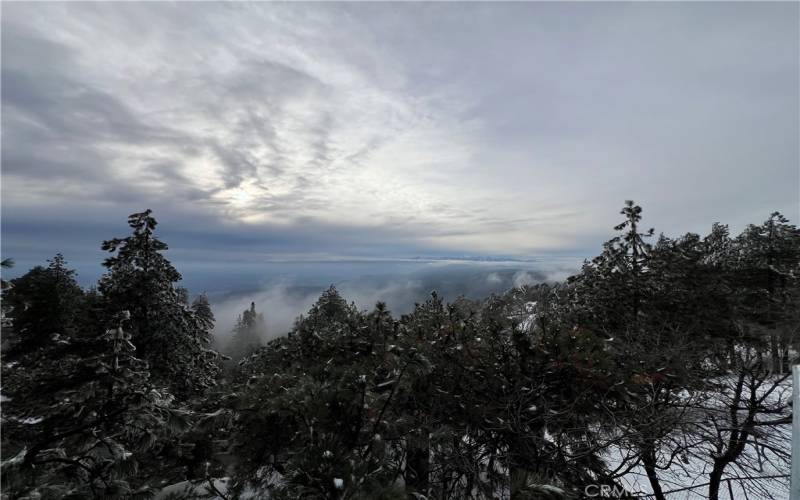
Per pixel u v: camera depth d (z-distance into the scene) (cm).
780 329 801
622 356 673
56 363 744
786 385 708
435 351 610
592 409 565
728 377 802
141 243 1004
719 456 697
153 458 712
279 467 425
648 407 563
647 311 1312
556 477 480
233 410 477
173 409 543
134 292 938
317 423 386
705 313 1322
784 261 2448
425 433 486
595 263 1570
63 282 1376
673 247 1653
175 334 996
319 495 305
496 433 554
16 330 1197
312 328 744
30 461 388
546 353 584
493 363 611
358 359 644
